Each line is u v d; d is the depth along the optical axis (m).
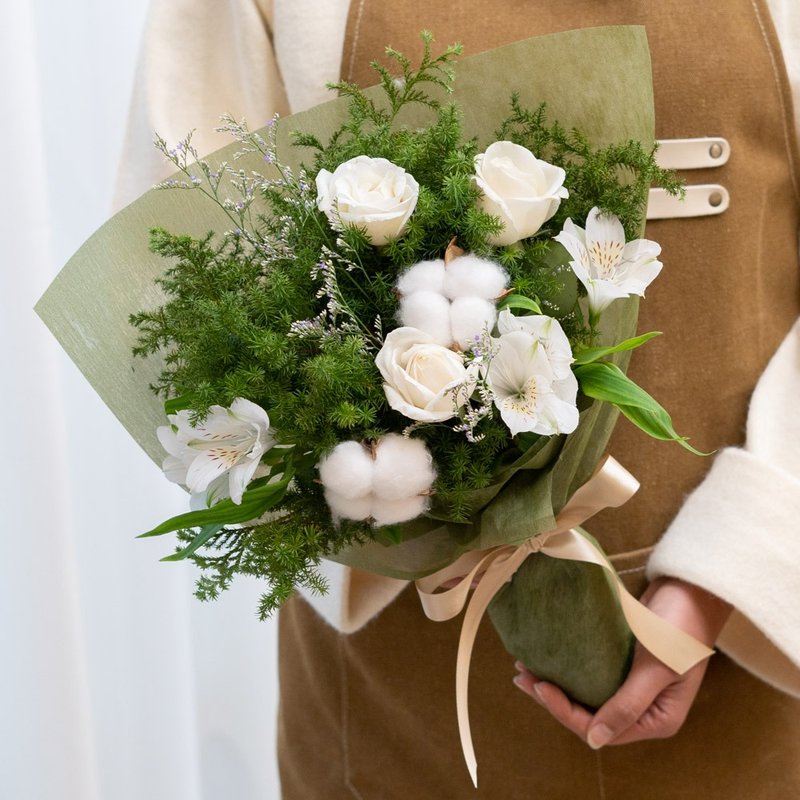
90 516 1.89
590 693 1.31
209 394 1.06
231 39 1.41
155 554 1.93
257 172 1.22
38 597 1.76
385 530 1.15
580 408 1.14
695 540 1.31
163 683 1.96
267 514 1.21
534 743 1.40
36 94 1.69
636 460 1.35
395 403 1.04
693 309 1.34
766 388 1.35
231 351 1.08
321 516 1.12
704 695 1.38
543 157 1.20
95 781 1.87
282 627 1.57
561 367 1.06
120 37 1.81
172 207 1.23
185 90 1.42
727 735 1.38
